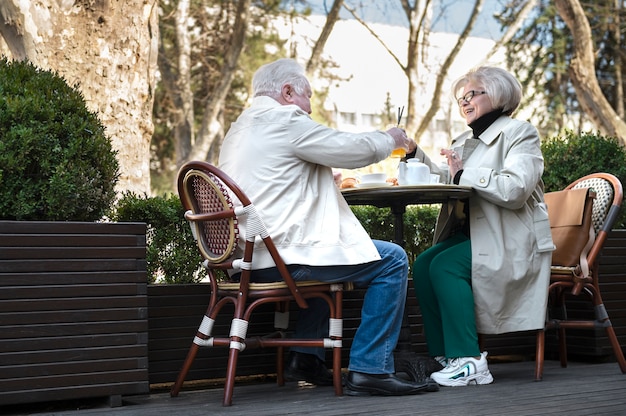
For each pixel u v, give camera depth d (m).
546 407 2.43
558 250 3.33
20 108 2.60
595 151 3.97
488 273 3.09
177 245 3.27
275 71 2.91
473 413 2.33
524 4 14.02
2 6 4.84
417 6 13.37
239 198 2.58
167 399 2.80
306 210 2.69
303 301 2.64
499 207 3.13
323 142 2.71
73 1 5.04
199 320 3.14
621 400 2.56
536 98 14.28
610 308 3.88
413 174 3.14
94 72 5.09
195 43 12.92
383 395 2.73
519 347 3.95
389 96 13.38
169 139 12.64
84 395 2.55
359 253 2.69
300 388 3.04
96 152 2.74
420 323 3.70
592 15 15.05
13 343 2.47
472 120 3.33
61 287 2.55
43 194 2.60
